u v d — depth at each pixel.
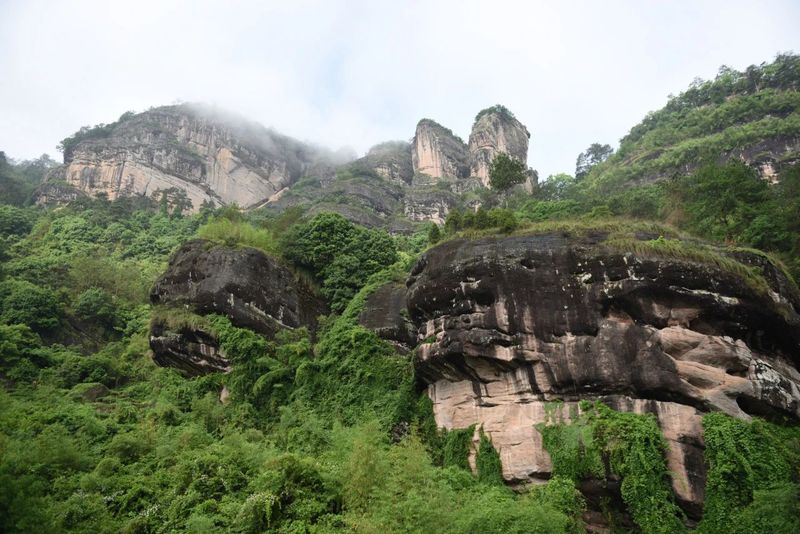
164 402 26.12
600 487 18.92
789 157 57.81
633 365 20.59
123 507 17.88
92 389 31.03
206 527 15.76
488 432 21.95
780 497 16.36
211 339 28.25
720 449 18.67
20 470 16.75
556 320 22.05
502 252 23.59
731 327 21.47
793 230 31.61
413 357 24.48
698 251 21.97
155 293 30.72
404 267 33.97
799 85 75.12
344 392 26.36
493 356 22.08
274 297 30.94
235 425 25.39
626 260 21.95
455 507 16.44
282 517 16.45
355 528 15.36
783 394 20.81
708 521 17.77
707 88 85.31
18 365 33.56
